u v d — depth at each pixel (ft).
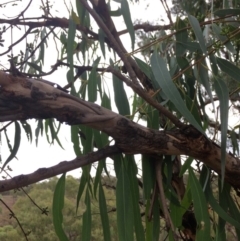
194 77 2.59
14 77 1.57
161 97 2.54
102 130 1.84
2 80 1.52
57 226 2.19
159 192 2.15
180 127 1.98
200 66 2.29
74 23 2.39
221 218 2.36
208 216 2.22
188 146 1.97
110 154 1.94
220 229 2.34
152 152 1.96
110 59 2.34
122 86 2.33
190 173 2.30
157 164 2.14
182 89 2.42
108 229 2.28
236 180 2.15
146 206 2.35
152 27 3.34
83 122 1.75
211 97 2.16
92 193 2.52
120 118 1.83
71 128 2.38
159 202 2.51
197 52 2.41
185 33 2.47
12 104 1.58
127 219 2.13
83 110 1.74
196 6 3.84
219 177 2.39
